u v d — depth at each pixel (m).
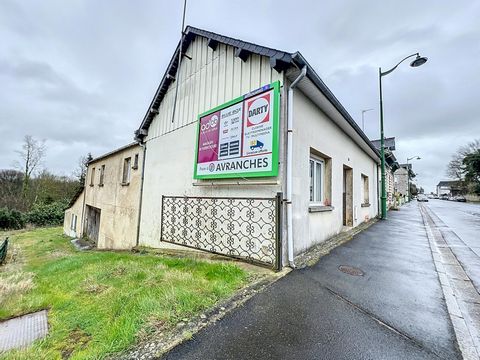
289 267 3.94
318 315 2.41
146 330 2.05
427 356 1.84
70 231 17.89
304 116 5.01
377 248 5.34
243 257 4.46
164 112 7.72
